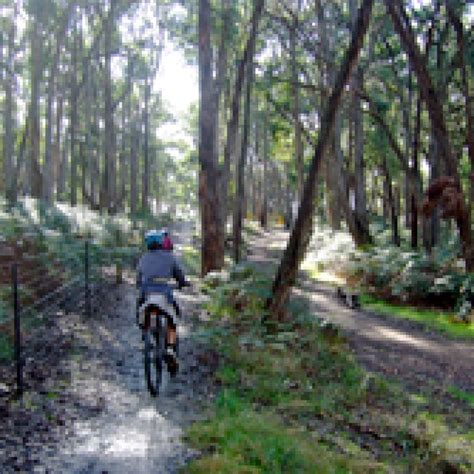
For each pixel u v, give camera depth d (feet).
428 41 80.43
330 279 84.43
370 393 28.78
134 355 27.89
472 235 65.26
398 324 55.98
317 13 87.40
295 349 32.50
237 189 75.10
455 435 24.45
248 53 66.85
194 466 15.81
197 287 50.93
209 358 28.78
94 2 103.81
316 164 36.99
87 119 126.93
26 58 122.11
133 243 65.82
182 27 90.74
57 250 37.50
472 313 57.16
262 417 20.61
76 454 16.21
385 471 19.35
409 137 100.17
